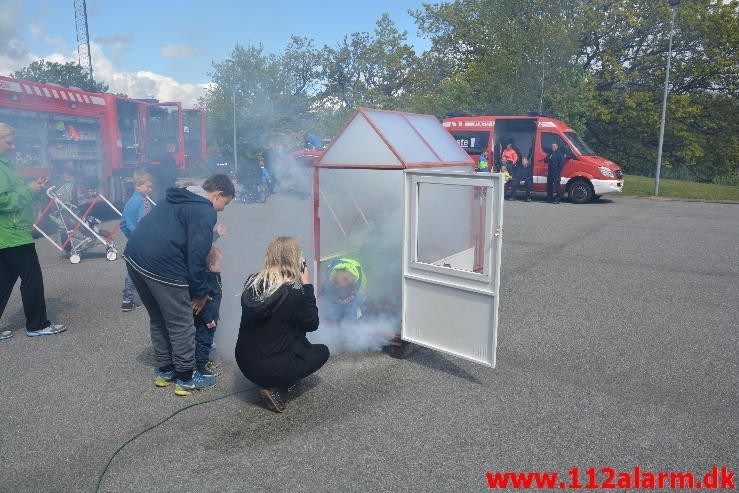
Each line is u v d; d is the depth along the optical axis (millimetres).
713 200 17312
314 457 3230
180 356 3949
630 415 3736
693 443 3393
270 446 3348
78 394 4055
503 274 7738
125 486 2975
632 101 31828
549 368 4523
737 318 5809
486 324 4055
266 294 3574
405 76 46156
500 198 3818
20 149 10469
